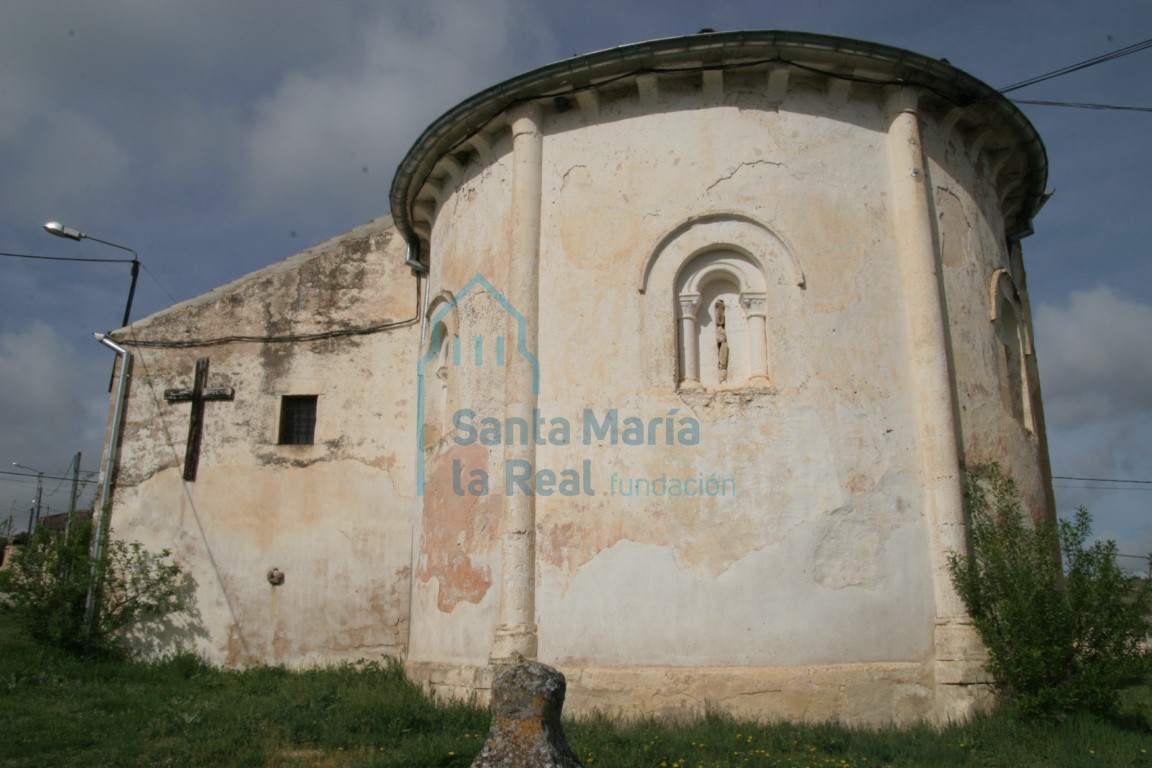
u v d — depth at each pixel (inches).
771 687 351.9
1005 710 347.6
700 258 405.1
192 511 571.2
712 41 395.5
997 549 367.6
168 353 596.4
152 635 553.0
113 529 569.0
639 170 412.8
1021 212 531.5
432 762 292.4
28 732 343.0
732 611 363.6
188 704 408.5
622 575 373.1
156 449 581.3
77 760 308.7
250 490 572.7
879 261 406.0
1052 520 507.5
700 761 292.0
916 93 421.7
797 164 408.5
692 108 415.2
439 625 427.8
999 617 356.5
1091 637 338.3
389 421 575.2
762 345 394.6
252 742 331.9
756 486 374.9
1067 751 309.4
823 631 362.3
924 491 385.1
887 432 386.9
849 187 410.6
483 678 378.3
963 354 415.8
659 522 374.9
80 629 538.0
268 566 561.3
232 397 586.9
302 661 546.9
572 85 418.6
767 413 381.4
